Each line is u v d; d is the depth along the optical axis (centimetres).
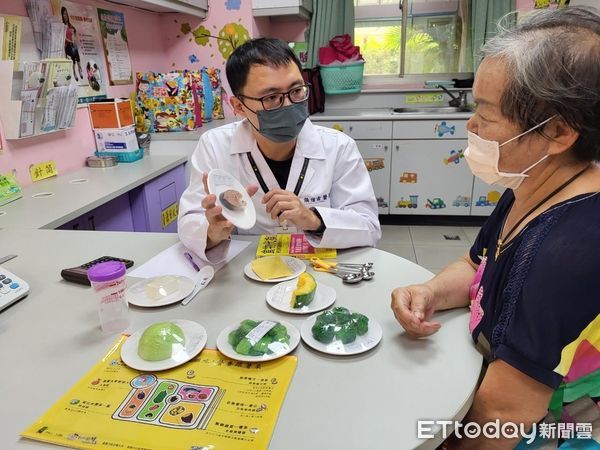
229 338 78
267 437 58
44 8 205
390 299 94
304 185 143
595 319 62
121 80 275
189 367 72
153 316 89
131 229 219
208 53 331
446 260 301
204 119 319
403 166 346
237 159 146
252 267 108
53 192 185
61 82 202
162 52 332
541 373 65
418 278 103
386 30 381
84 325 86
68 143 223
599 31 64
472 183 343
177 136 271
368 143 344
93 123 239
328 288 97
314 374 71
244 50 126
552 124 67
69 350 78
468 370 72
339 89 371
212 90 326
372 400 65
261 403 64
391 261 113
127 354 75
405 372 71
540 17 69
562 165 72
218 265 113
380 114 346
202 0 309
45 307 93
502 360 69
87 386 68
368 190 151
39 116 197
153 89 285
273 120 127
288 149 145
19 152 194
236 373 71
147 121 289
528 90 65
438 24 373
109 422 61
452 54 380
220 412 62
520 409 68
